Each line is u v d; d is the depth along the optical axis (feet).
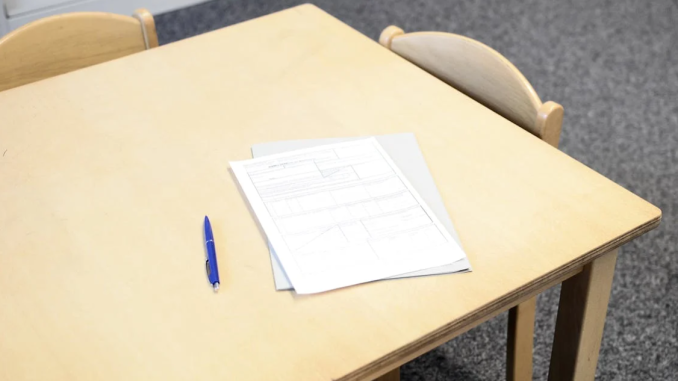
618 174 7.24
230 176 3.65
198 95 4.24
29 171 3.71
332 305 2.97
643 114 8.02
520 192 3.48
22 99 4.24
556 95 8.34
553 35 9.41
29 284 3.11
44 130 3.99
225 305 2.99
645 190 7.06
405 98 4.17
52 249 3.27
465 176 3.59
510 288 3.01
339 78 4.36
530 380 5.08
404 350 2.83
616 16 9.73
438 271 3.08
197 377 2.72
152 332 2.89
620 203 3.40
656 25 9.53
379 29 9.63
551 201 3.43
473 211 3.39
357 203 3.43
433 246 3.19
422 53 4.67
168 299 3.03
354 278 3.06
